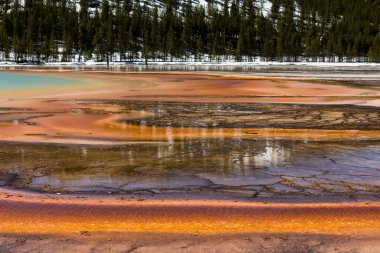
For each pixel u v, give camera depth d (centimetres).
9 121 1961
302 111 2264
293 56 14300
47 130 1728
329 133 1634
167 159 1234
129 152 1329
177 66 10500
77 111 2308
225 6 17538
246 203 855
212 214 789
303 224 733
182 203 858
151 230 709
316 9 17738
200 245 645
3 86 3912
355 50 13875
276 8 17888
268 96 3042
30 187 981
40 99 2881
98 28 14462
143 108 2438
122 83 4331
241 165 1162
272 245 643
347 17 16300
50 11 15388
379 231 697
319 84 4059
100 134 1639
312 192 926
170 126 1825
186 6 17812
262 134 1627
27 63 12569
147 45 13725
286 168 1129
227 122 1923
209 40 15138
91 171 1113
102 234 694
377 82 4312
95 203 862
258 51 15100
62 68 8694
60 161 1219
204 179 1033
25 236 688
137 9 16062
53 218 775
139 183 1005
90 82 4459
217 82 4400
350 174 1068
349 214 784
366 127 1766
